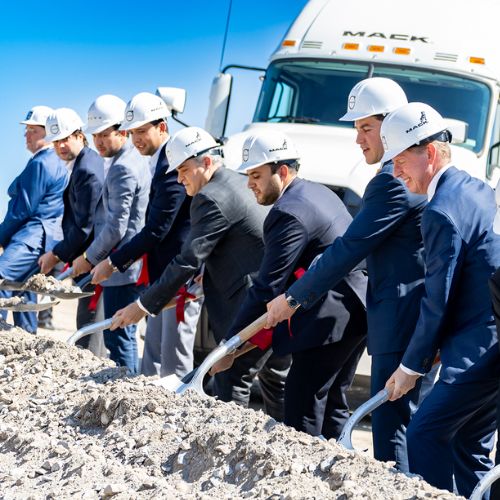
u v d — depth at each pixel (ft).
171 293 20.03
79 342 26.63
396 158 15.83
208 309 20.86
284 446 14.88
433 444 15.17
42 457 15.93
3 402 18.70
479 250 15.11
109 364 20.22
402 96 17.42
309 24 31.83
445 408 15.06
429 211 15.16
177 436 15.92
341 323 18.84
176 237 22.53
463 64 29.73
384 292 16.83
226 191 19.94
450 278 14.98
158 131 23.12
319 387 19.08
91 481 14.70
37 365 20.03
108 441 16.34
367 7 31.53
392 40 30.48
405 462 16.90
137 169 24.43
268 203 19.26
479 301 15.12
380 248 16.88
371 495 12.84
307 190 19.02
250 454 14.46
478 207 15.24
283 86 30.86
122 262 22.44
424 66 29.76
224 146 28.94
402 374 15.39
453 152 27.96
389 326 16.71
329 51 30.83
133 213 24.70
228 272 20.27
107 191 24.49
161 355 24.22
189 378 18.28
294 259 18.52
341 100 30.01
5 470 15.69
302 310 18.78
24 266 27.37
